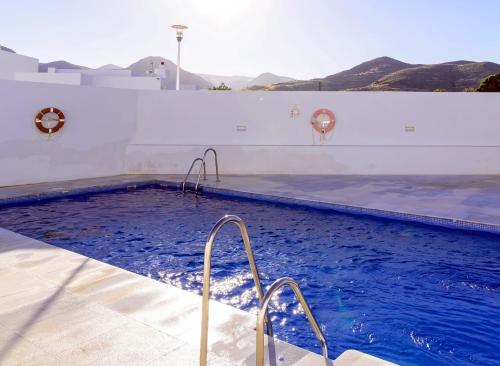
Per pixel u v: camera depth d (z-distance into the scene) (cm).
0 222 686
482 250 563
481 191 912
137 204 846
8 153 936
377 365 233
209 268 213
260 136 1220
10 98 930
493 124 1212
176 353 248
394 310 393
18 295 330
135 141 1186
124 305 312
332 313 387
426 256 541
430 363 307
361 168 1220
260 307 188
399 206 746
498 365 305
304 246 585
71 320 288
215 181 1058
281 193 881
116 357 244
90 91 1073
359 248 576
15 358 241
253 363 237
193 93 1195
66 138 1033
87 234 631
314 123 1210
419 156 1214
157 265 511
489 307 399
